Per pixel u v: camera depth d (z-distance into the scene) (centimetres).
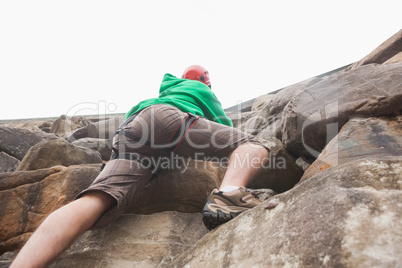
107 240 175
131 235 178
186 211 202
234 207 148
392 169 113
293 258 98
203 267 125
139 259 163
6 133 349
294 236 105
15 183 207
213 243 135
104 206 146
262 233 119
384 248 86
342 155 179
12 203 201
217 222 147
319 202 110
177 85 217
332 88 231
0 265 170
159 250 167
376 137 182
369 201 101
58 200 192
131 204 194
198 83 215
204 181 207
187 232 180
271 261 103
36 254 117
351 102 209
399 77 199
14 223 195
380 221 94
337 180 116
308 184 126
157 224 185
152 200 200
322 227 100
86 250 170
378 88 203
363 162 120
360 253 86
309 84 289
